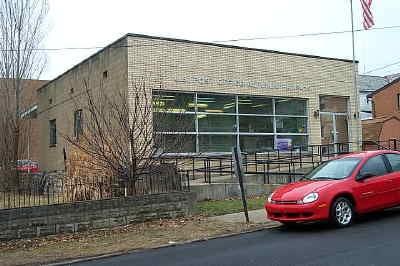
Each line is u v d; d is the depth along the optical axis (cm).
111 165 1348
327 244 896
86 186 1334
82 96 2230
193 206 1336
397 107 5209
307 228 1092
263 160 2012
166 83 1925
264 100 2202
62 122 2486
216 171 1812
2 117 2164
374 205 1114
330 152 2328
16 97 2236
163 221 1259
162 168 1390
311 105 2323
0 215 1065
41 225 1108
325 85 2377
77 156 1502
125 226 1208
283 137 2241
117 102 1844
